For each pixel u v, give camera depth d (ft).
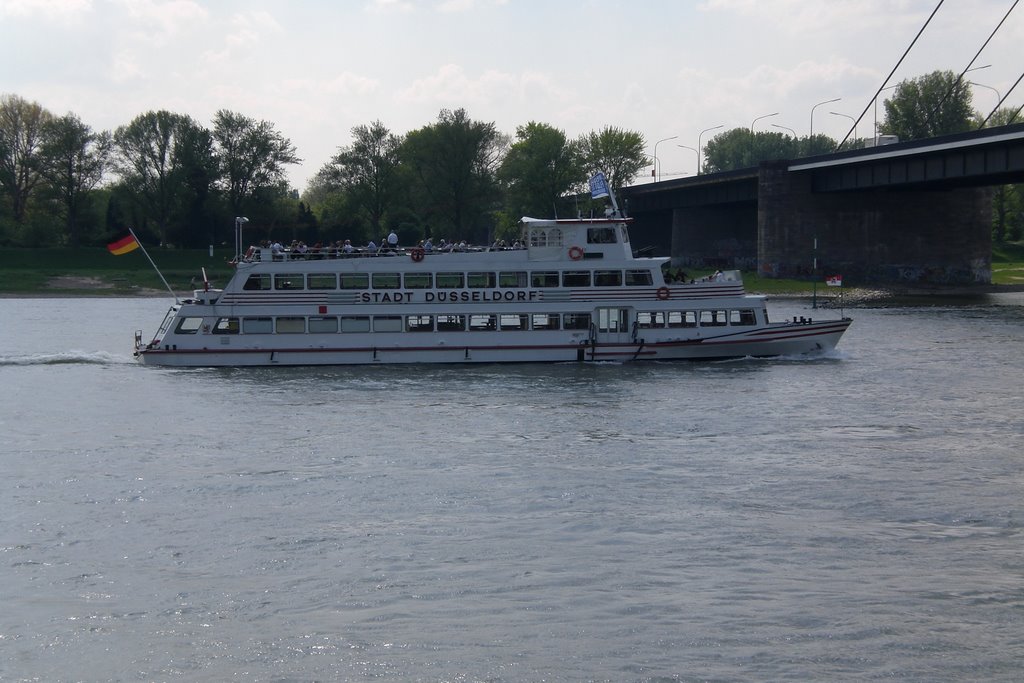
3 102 536.01
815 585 93.50
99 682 77.77
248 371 205.67
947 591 92.17
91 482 125.08
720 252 583.17
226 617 87.66
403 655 81.35
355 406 170.60
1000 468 131.03
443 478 126.62
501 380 193.77
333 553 101.24
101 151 528.22
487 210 545.03
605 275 211.82
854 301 422.41
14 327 318.24
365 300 209.05
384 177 525.75
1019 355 236.43
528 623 86.43
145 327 319.27
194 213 532.32
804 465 132.46
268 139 536.01
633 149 565.12
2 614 87.92
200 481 125.59
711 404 171.53
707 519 110.93
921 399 177.17
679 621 86.58
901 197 490.49
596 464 133.18
